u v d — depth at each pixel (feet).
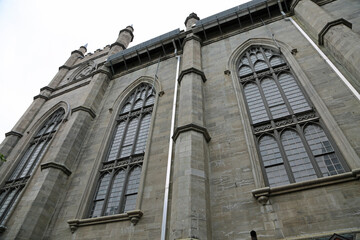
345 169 25.50
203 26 57.93
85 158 44.09
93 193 38.06
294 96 35.65
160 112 44.11
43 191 36.65
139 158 39.86
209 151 32.86
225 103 38.73
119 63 66.90
